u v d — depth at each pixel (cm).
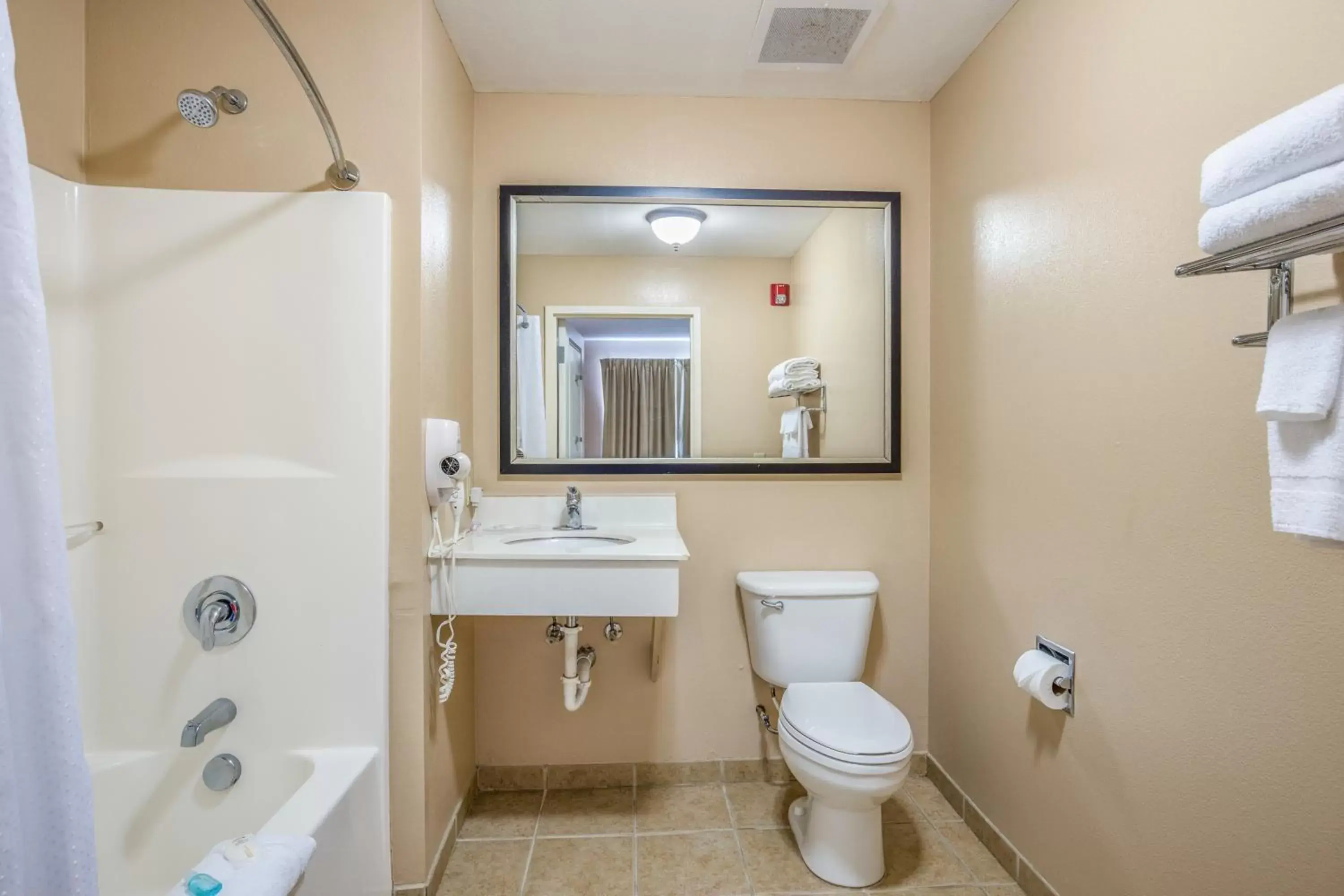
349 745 127
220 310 127
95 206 125
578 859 149
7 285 51
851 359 185
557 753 182
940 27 150
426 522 136
